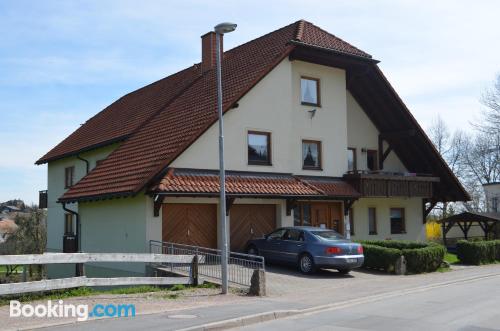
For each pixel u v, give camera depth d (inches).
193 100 919.7
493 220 1229.7
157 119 959.0
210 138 791.7
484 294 569.0
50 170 1282.0
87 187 858.1
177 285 595.8
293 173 908.6
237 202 825.5
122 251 789.9
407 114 1041.5
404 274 764.0
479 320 415.8
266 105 860.0
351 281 677.3
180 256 597.3
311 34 949.2
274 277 692.7
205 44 1063.0
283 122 879.7
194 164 772.0
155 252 727.1
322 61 944.9
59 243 1194.6
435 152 1078.4
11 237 1779.0
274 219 874.1
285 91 887.1
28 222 1765.5
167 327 376.8
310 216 935.7
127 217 782.5
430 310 464.8
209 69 1050.1
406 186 1025.5
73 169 1190.9
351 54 930.7
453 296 554.3
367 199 1061.8
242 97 818.2
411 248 886.4
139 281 565.9
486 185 1920.5
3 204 3821.4
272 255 772.6
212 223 805.9
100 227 853.2
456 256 1024.2
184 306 474.6
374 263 793.6
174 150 745.6
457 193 1122.0
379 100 1056.8
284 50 863.1
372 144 1099.3
